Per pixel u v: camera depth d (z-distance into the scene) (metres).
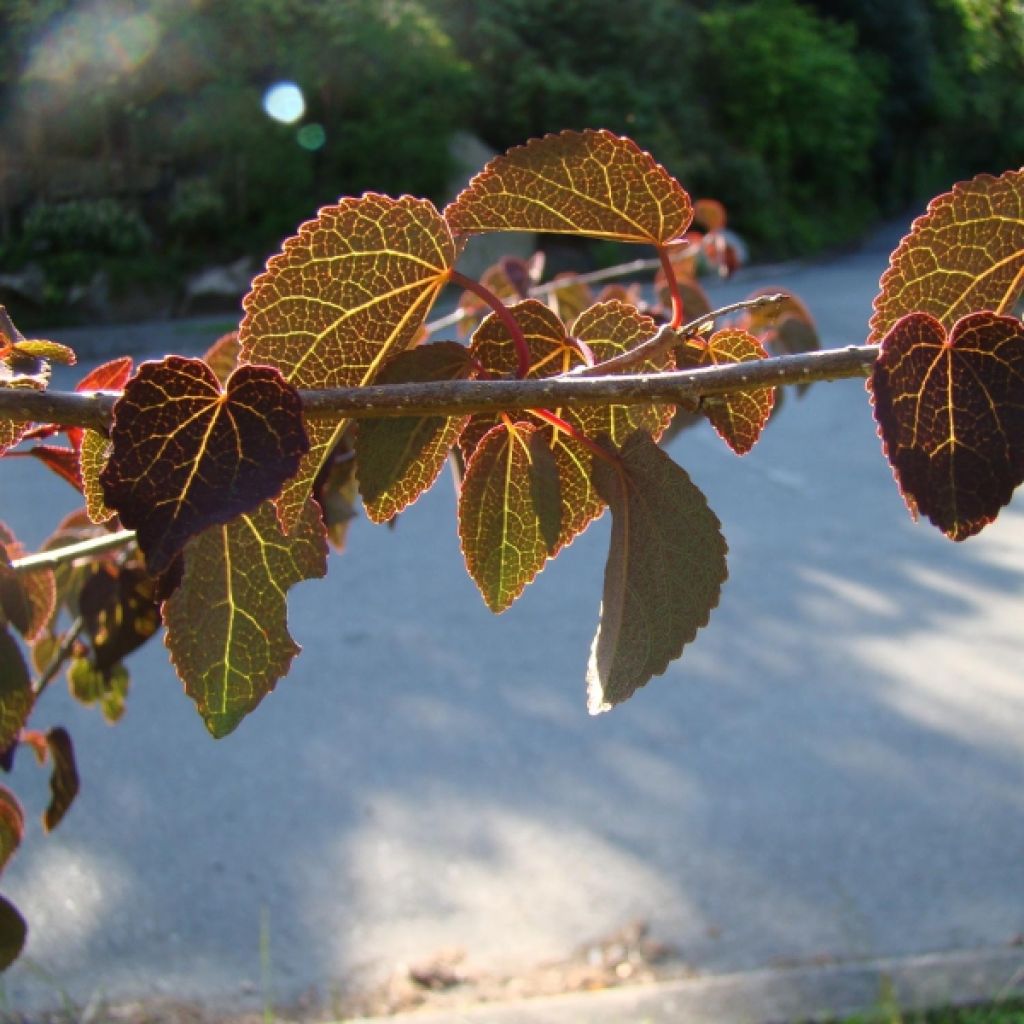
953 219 0.69
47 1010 3.23
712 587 0.71
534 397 0.64
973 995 3.20
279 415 0.60
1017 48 26.14
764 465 8.21
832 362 0.64
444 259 0.74
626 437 0.75
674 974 3.37
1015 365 0.63
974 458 0.63
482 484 0.80
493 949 3.48
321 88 14.75
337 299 0.73
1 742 0.92
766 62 19.16
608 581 0.73
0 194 13.63
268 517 0.71
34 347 0.83
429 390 0.64
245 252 14.14
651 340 0.76
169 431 0.60
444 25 16.50
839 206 20.89
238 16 14.51
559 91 16.58
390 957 3.46
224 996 3.31
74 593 1.32
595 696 0.70
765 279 16.61
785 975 3.28
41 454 0.87
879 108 22.75
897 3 22.95
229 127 14.13
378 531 6.70
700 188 17.94
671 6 18.70
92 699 1.38
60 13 13.94
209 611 0.69
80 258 13.23
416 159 15.05
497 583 0.82
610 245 13.01
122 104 14.09
